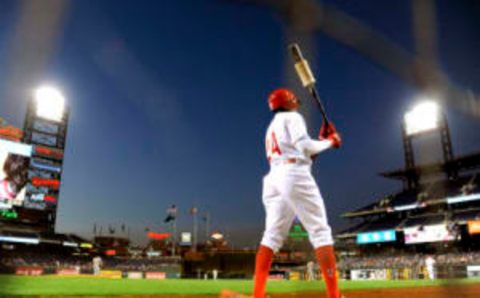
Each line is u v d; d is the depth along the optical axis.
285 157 3.03
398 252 49.94
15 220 48.03
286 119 3.09
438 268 27.91
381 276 34.81
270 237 3.08
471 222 41.31
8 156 31.98
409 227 46.91
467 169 50.22
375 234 49.91
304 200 2.93
